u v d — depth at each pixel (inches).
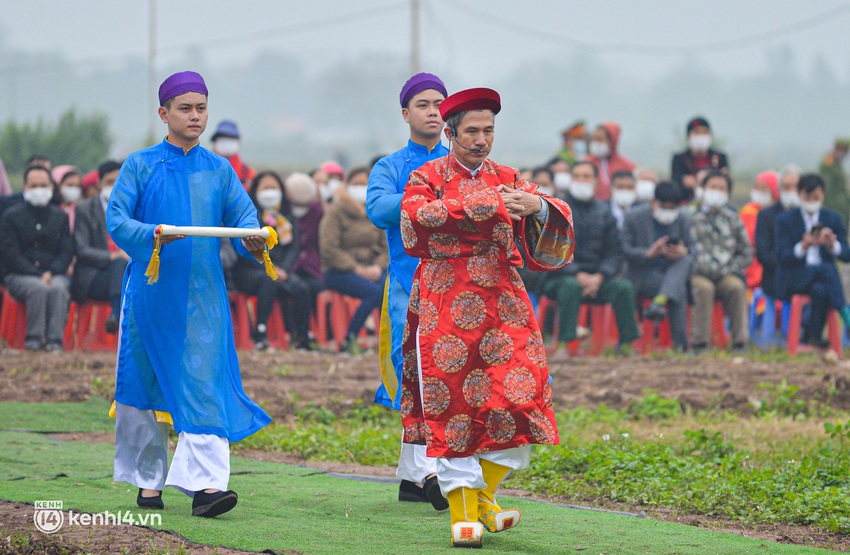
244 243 542.6
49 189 1076.5
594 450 690.8
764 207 1309.1
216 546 471.8
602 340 1181.7
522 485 643.5
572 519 549.3
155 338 536.1
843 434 743.1
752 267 1284.4
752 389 953.5
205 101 554.6
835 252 1161.4
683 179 1339.8
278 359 1059.3
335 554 467.5
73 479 605.9
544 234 496.7
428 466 560.4
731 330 1191.6
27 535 480.1
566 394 948.6
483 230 483.5
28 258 1077.1
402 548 481.1
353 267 1159.0
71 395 869.2
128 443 545.3
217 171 559.8
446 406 484.7
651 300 1187.3
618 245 1181.7
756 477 626.8
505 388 483.2
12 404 828.6
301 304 1150.3
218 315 543.8
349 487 620.1
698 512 583.2
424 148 603.8
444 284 491.2
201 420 528.7
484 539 501.4
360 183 1211.2
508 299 493.0
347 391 916.0
